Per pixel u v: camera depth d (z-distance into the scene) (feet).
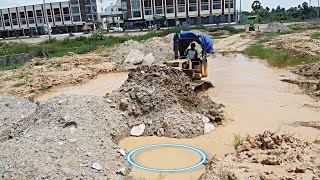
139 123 38.27
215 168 26.86
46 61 97.60
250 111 44.68
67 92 62.75
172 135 36.19
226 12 257.14
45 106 40.65
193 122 37.88
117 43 144.66
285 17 285.64
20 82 69.15
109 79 74.84
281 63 77.10
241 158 28.55
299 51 85.56
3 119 39.32
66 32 294.05
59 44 147.13
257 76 67.97
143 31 217.97
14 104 43.68
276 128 37.86
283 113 43.34
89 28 265.13
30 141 30.58
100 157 28.99
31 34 279.90
